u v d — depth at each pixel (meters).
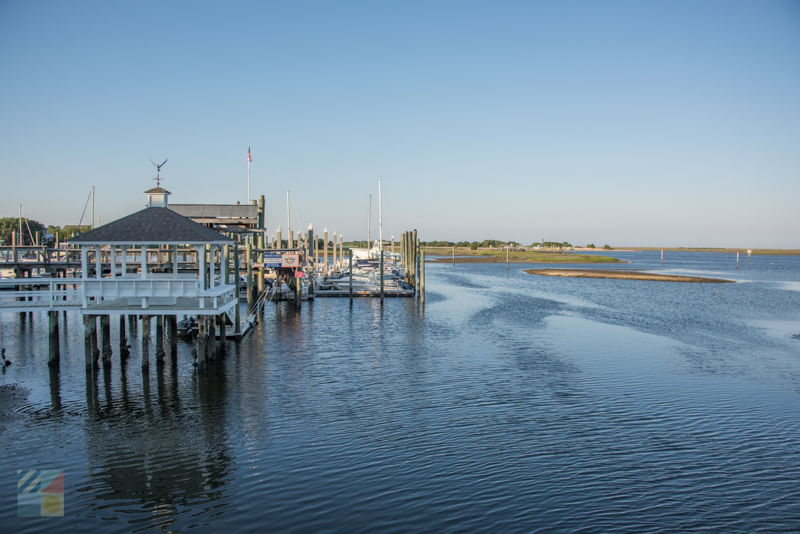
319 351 31.02
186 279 24.20
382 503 13.41
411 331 38.28
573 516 12.88
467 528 12.37
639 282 92.06
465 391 23.02
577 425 18.92
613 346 33.09
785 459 16.22
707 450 16.81
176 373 25.52
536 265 159.25
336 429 18.36
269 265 50.69
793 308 54.69
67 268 36.03
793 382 24.97
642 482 14.61
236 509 13.11
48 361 25.89
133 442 17.05
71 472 14.95
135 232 23.86
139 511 12.99
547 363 28.30
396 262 107.88
